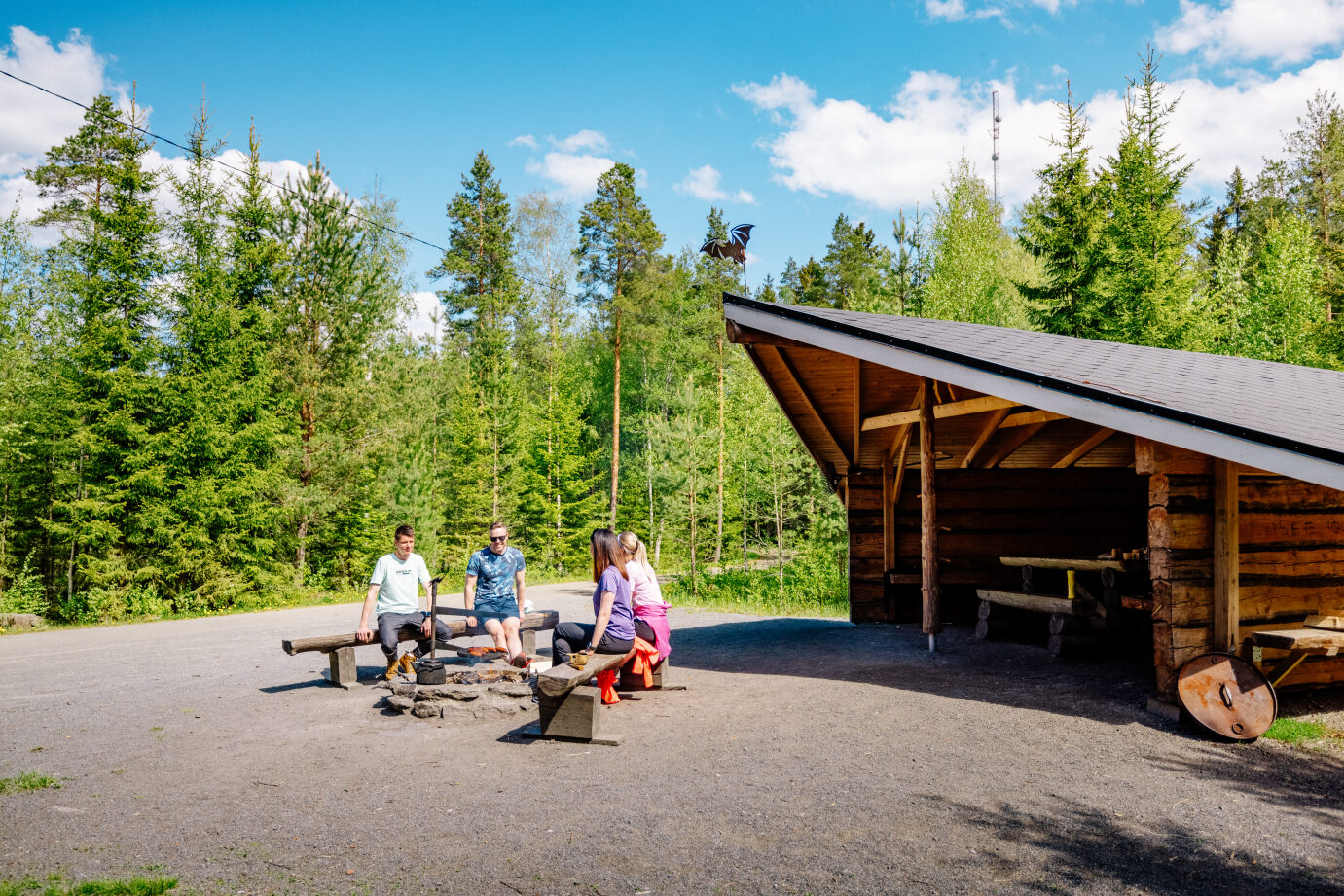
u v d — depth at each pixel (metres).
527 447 39.19
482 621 8.22
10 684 9.17
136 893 3.45
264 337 25.72
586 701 5.94
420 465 31.31
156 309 22.36
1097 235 26.39
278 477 24.06
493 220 48.25
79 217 24.17
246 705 7.42
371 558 29.50
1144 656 8.82
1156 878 3.63
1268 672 6.86
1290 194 39.81
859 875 3.66
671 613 17.53
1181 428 5.50
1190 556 6.61
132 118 22.94
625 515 38.75
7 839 4.14
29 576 24.17
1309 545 7.07
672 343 45.59
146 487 21.44
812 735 6.10
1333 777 5.07
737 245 17.12
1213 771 5.17
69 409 21.17
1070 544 12.59
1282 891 3.51
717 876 3.65
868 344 8.38
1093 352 8.80
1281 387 7.44
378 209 31.09
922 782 4.96
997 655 9.22
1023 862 3.80
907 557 13.11
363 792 4.86
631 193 39.41
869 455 13.60
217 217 25.03
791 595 20.92
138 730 6.55
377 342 28.86
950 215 32.22
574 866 3.76
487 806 4.59
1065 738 5.90
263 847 4.00
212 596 21.91
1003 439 12.95
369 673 8.87
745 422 31.03
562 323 45.56
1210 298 27.06
